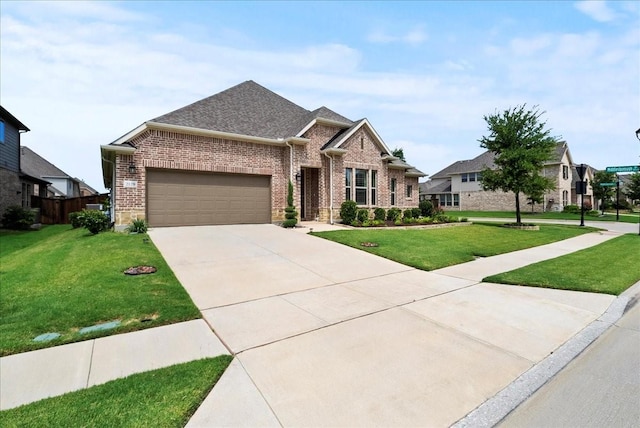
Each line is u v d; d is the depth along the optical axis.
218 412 2.71
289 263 8.19
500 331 4.52
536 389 3.15
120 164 11.77
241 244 10.05
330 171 15.93
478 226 17.34
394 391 3.05
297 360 3.61
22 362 3.55
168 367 3.43
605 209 42.22
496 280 7.11
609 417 2.72
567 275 7.62
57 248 9.70
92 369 3.42
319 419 2.64
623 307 5.59
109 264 7.36
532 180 17.02
